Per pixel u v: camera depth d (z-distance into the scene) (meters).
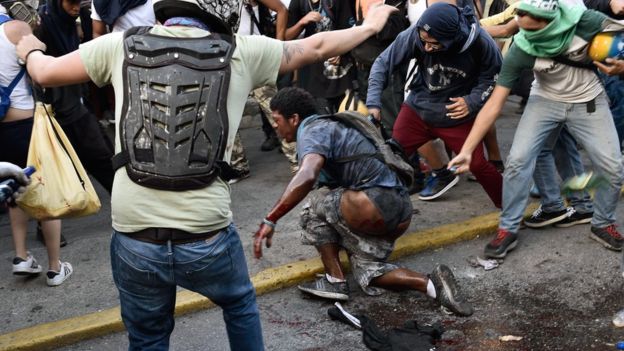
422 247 4.59
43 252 4.86
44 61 2.64
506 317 3.82
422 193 5.38
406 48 4.48
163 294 2.71
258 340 2.87
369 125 3.88
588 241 4.55
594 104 4.11
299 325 3.86
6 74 4.14
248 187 6.03
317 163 3.43
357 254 4.00
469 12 4.40
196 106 2.51
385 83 4.62
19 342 3.66
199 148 2.52
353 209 3.79
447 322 3.80
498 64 4.41
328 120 3.76
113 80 2.59
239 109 2.63
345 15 5.99
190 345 3.70
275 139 7.11
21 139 4.25
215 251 2.63
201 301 3.98
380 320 3.86
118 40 2.59
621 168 4.23
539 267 4.32
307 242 4.11
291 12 6.42
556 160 4.79
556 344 3.54
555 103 4.18
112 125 7.16
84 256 4.73
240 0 2.72
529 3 3.73
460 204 5.29
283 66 2.70
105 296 4.17
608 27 3.78
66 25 4.88
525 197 4.35
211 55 2.54
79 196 3.66
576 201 4.76
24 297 4.20
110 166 5.08
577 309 3.85
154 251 2.57
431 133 4.86
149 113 2.50
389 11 2.93
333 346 3.64
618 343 3.44
